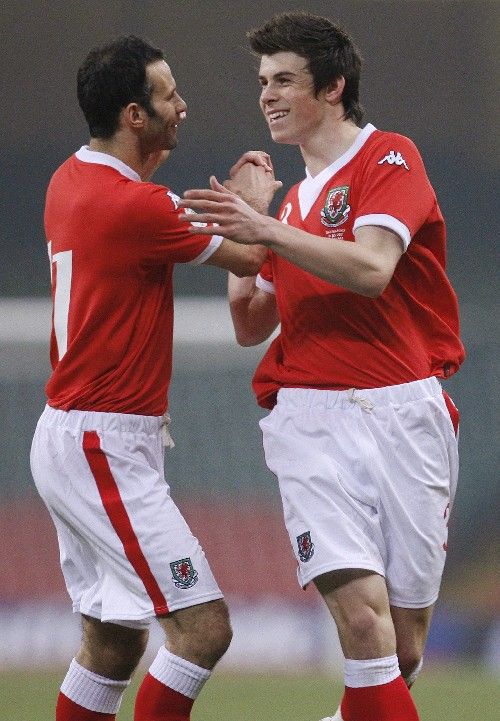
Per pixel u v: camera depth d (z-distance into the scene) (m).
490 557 47.22
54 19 57.00
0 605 38.00
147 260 14.45
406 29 58.88
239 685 32.09
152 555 14.34
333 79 14.42
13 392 46.34
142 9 56.97
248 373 48.19
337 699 29.17
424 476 14.49
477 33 59.19
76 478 14.59
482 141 59.81
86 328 14.58
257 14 57.12
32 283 58.16
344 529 13.98
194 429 47.94
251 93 57.06
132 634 15.11
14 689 29.84
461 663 39.88
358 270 13.33
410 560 14.47
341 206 14.26
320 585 14.19
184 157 57.00
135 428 14.74
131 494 14.52
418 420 14.45
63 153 58.22
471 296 59.62
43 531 43.78
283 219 15.09
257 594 43.38
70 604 38.34
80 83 14.91
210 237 14.50
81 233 14.54
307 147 14.76
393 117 59.38
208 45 56.91
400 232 13.63
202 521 45.47
